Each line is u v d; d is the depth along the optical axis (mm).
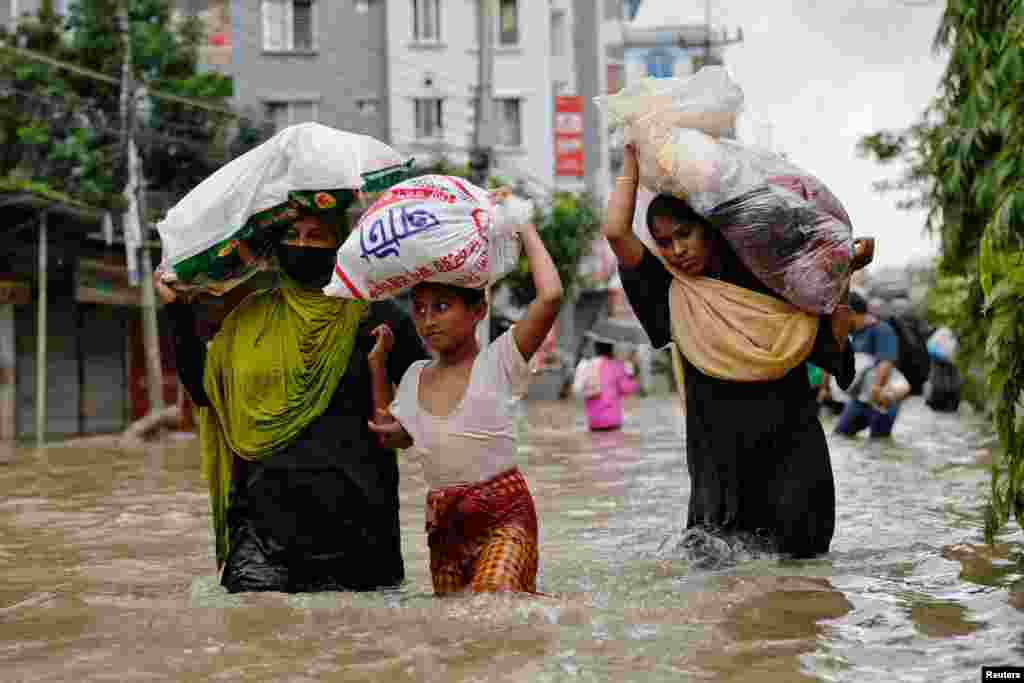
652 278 7422
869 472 12172
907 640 4852
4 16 37750
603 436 19812
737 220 6844
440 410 5996
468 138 47375
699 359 7184
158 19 32906
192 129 32562
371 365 6285
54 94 30031
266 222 6375
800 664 4512
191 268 6391
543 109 49156
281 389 6305
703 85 7016
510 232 6000
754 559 6980
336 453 6305
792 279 6910
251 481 6352
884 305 34375
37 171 28953
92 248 29391
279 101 46375
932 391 25453
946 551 7043
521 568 5773
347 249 5863
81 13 31500
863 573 6438
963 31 10000
